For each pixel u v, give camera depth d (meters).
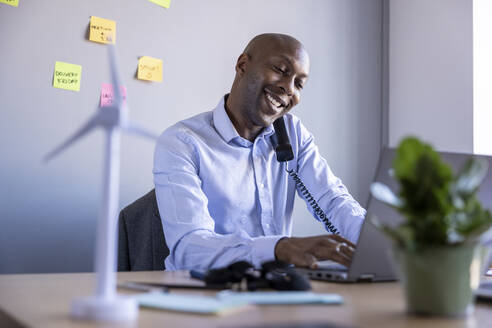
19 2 2.00
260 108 1.70
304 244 1.05
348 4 2.91
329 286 0.87
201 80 2.40
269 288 0.82
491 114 2.56
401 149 0.62
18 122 1.98
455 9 2.66
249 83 1.70
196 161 1.60
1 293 0.77
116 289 0.79
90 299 0.58
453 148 2.63
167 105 2.30
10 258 1.95
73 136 0.62
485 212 0.60
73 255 2.06
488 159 0.95
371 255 0.91
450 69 2.67
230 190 1.65
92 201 2.11
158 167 1.52
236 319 0.56
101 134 2.15
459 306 0.59
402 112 2.92
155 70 2.28
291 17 2.71
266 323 0.54
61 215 2.05
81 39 2.12
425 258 0.59
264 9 2.62
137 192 2.21
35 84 2.02
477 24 2.57
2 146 1.95
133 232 1.80
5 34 1.97
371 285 0.90
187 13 2.39
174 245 1.25
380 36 3.02
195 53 2.39
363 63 2.95
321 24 2.81
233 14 2.52
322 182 1.78
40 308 0.64
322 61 2.80
